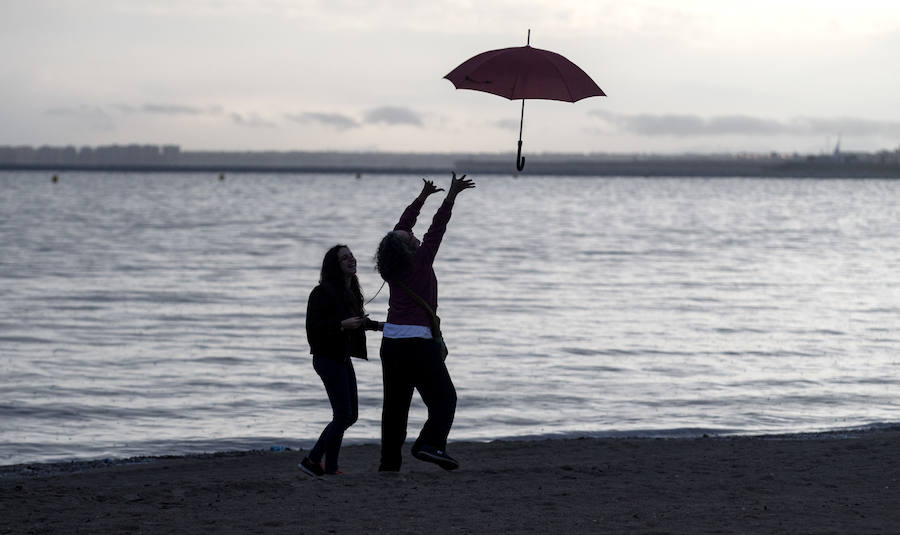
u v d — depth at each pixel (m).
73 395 38.22
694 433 32.16
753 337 56.44
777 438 29.36
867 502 17.03
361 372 43.00
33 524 15.90
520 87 18.75
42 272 94.62
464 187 18.70
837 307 72.12
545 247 139.25
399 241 18.30
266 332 57.09
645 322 62.97
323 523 15.66
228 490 18.44
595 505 17.00
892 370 45.25
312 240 146.88
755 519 15.68
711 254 128.50
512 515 16.17
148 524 15.77
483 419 34.28
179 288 81.88
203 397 38.06
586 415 35.09
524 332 57.84
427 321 18.41
